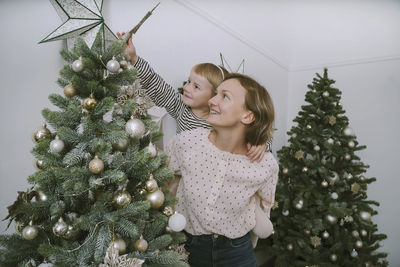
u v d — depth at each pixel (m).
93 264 0.58
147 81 1.10
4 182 0.97
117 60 0.71
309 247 1.75
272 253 1.88
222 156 0.86
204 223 0.86
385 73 2.60
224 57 2.11
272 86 2.77
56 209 0.57
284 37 2.96
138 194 0.69
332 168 1.86
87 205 0.65
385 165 2.61
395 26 2.55
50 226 0.65
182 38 1.73
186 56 1.77
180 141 0.88
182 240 0.80
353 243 1.72
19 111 1.00
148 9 1.50
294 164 1.95
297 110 3.05
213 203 0.85
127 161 0.65
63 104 0.67
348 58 2.78
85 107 0.64
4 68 0.95
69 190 0.60
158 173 0.69
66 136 0.61
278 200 1.83
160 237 0.69
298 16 3.01
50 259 0.57
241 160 0.88
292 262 1.83
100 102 0.63
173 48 1.67
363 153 2.71
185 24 1.75
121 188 0.68
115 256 0.54
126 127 0.64
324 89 1.97
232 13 2.19
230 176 0.85
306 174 1.87
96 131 0.66
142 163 0.64
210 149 0.86
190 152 0.86
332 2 2.84
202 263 0.91
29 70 1.02
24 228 0.59
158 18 1.57
